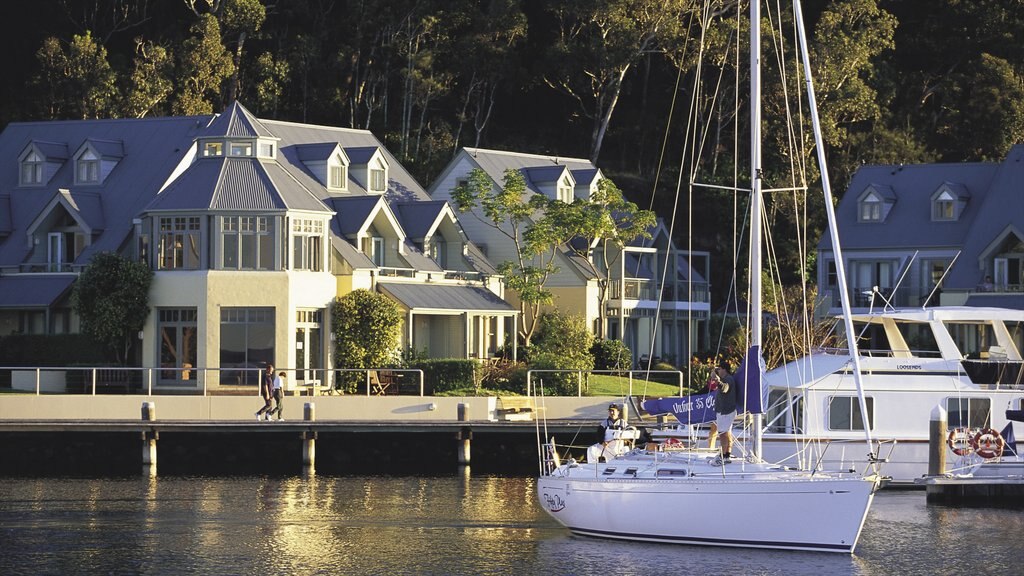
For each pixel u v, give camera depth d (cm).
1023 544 4609
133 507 5356
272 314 7794
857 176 11344
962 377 5609
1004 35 13850
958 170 11025
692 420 4438
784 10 12925
